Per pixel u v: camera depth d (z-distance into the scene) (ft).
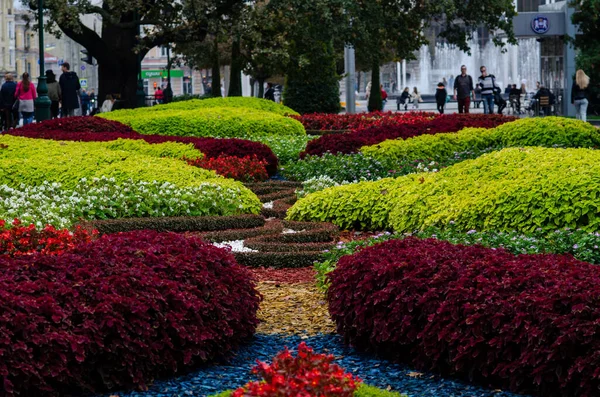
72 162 46.01
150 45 113.80
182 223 40.60
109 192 42.09
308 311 28.14
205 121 80.23
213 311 23.22
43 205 38.32
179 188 43.55
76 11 105.81
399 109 165.07
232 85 135.23
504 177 36.22
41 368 19.81
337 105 121.19
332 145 61.36
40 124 72.64
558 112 147.54
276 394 13.52
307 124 95.81
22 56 301.02
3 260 22.13
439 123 67.77
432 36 210.38
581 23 132.67
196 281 23.29
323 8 108.17
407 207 37.52
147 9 114.21
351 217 40.91
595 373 19.21
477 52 208.44
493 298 21.26
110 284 21.72
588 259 29.07
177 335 22.26
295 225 41.24
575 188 32.30
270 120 81.25
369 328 23.59
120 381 21.18
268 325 26.78
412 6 125.29
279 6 109.60
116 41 117.19
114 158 47.16
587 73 133.59
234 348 24.00
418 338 22.39
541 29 142.41
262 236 38.75
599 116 147.23
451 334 21.57
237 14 110.73
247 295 24.80
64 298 21.01
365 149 58.75
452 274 22.63
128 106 118.11
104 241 24.62
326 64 119.44
